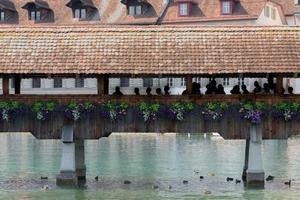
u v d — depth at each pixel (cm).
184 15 8988
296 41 3562
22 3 9706
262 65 3444
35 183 3747
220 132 3531
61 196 3344
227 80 7375
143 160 4822
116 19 9231
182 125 3534
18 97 3562
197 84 3612
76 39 3606
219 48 3534
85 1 9319
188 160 4822
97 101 3544
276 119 3525
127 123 3544
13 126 3562
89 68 3456
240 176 4022
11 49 3566
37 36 3634
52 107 3538
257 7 8825
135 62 3475
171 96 3531
